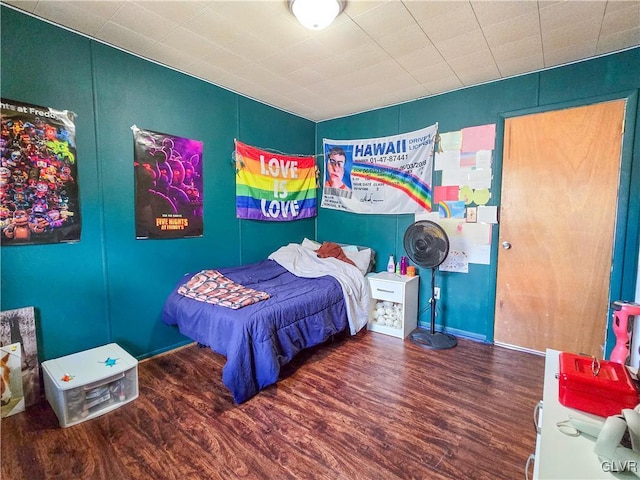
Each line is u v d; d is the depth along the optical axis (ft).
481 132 9.61
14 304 6.43
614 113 7.83
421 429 5.90
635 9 6.06
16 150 6.30
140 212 8.25
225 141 10.21
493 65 8.42
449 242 10.25
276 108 11.82
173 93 8.77
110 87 7.56
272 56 7.98
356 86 9.85
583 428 2.94
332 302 9.15
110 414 6.31
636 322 5.83
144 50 7.77
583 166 8.27
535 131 8.82
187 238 9.34
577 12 6.18
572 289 8.58
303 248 11.98
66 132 6.92
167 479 4.82
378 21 6.50
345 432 5.82
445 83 9.58
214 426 5.98
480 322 10.03
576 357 3.87
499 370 8.12
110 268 7.79
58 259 6.97
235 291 8.28
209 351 9.19
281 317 7.59
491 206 9.57
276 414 6.34
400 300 10.14
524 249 9.18
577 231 8.44
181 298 8.39
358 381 7.59
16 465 5.05
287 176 12.28
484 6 6.02
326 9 5.77
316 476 4.87
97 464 5.08
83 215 7.28
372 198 11.98
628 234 7.80
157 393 7.05
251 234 11.23
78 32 6.98
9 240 6.30
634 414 2.67
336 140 12.90
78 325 7.33
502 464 5.07
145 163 8.27
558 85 8.43
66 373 6.26
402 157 11.18
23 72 6.31
